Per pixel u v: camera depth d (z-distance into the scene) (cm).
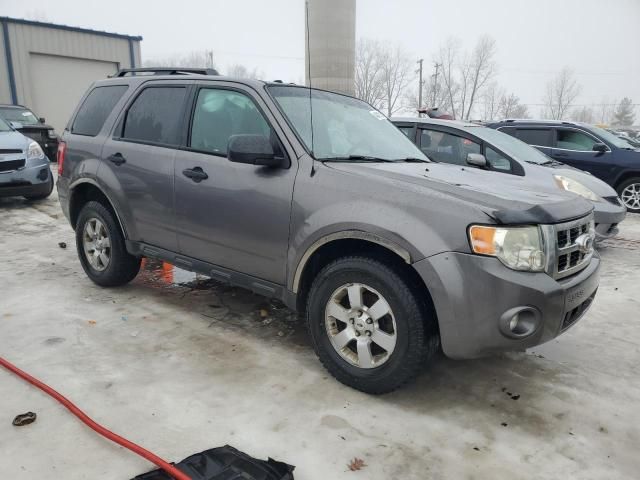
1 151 776
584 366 346
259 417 274
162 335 370
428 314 277
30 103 1894
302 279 319
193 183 360
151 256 407
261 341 367
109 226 433
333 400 293
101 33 2031
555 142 938
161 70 434
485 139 646
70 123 482
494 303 256
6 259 548
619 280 529
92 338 361
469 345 264
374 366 291
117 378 308
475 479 235
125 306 423
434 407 291
